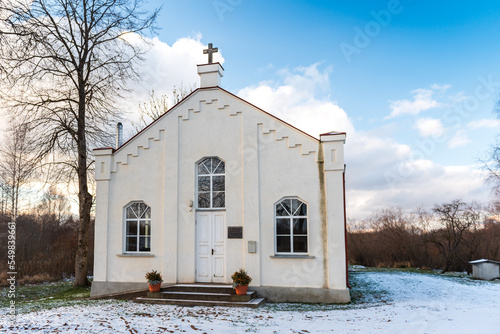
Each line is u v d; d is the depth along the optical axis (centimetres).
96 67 1967
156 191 1412
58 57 1830
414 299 1357
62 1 1845
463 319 853
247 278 1202
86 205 1953
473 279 2041
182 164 1404
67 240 3139
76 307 1151
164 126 1438
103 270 1411
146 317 956
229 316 970
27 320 911
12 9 1634
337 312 1037
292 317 954
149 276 1274
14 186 2586
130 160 1455
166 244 1365
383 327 789
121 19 1936
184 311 1057
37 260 2470
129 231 1433
